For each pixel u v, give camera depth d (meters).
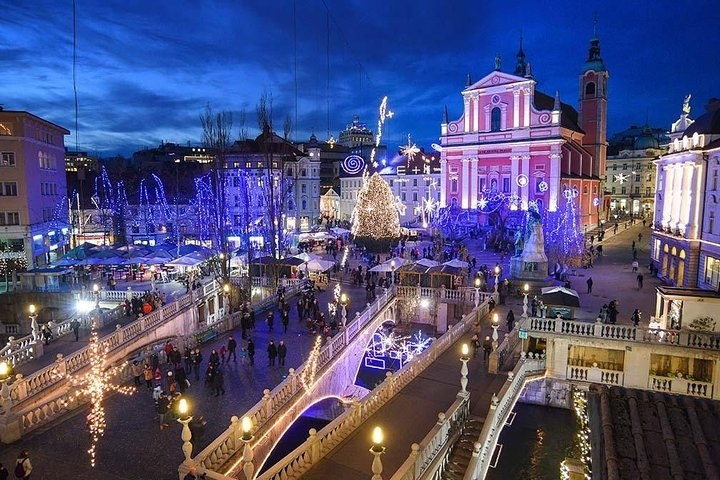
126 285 41.62
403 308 36.31
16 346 24.55
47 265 45.94
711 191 34.59
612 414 14.60
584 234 64.88
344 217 96.12
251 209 58.62
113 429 16.20
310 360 21.38
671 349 24.98
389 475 14.23
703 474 11.95
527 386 27.41
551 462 22.89
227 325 28.06
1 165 46.81
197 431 15.54
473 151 69.88
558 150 63.94
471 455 16.06
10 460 14.26
